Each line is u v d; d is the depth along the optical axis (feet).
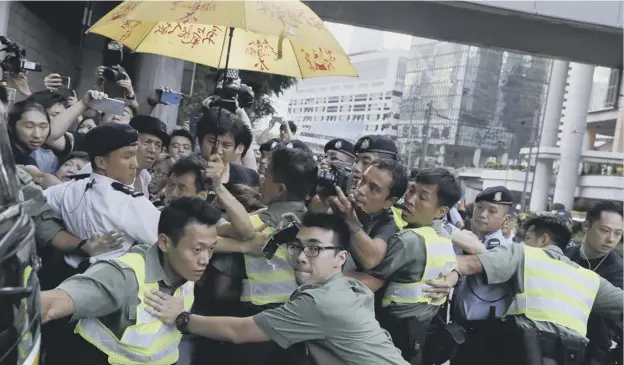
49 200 9.98
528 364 10.34
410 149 258.16
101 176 9.77
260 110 50.62
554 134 159.43
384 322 10.03
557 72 157.48
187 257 7.72
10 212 5.61
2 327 4.92
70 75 37.19
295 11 9.23
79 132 15.58
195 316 8.06
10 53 14.30
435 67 268.82
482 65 253.65
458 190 10.25
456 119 252.83
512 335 10.61
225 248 9.59
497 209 14.39
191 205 7.75
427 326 10.19
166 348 7.94
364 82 320.09
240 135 12.17
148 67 34.94
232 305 9.85
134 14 8.93
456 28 40.91
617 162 155.43
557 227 12.64
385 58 312.50
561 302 10.60
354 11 38.17
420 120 268.62
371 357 8.03
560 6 37.06
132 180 10.07
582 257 12.82
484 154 255.09
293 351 8.85
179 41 12.35
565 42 42.29
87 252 9.32
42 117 12.23
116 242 9.36
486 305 11.05
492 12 36.81
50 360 7.54
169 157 14.58
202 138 12.07
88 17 33.14
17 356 5.08
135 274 7.63
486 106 255.09
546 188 161.38
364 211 9.90
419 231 10.01
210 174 9.51
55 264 9.68
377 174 9.71
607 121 177.99
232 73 15.40
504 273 10.62
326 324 7.98
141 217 9.50
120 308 7.50
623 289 12.18
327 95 334.85
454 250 11.37
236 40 12.42
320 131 171.83
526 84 256.32
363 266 9.62
